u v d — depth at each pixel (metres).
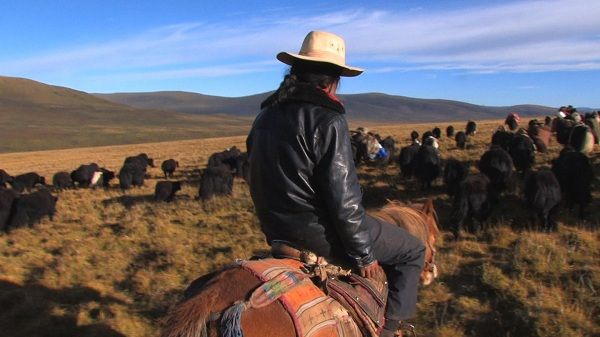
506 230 10.77
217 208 15.40
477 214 11.02
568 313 6.89
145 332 7.35
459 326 6.96
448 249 10.00
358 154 22.48
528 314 6.88
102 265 10.16
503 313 7.15
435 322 7.02
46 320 7.69
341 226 3.01
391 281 3.70
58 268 9.88
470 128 35.56
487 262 8.77
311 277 3.10
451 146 28.94
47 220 15.48
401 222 4.28
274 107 3.17
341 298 3.17
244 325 2.74
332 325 2.94
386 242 3.59
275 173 3.08
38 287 8.95
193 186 21.52
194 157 38.97
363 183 18.05
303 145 3.00
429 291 7.89
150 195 20.27
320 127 2.99
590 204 12.88
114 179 27.48
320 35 3.26
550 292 7.55
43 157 62.00
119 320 7.63
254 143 3.20
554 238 9.95
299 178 3.03
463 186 11.09
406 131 53.00
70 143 137.38
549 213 10.95
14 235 13.66
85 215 15.96
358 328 3.19
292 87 3.11
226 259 10.20
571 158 11.96
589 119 23.30
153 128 185.62
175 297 8.30
